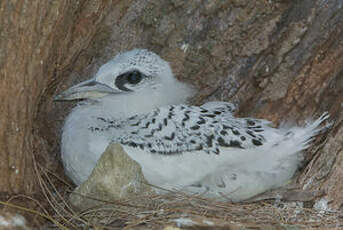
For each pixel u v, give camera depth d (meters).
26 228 6.40
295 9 7.85
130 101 7.29
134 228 6.27
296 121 7.92
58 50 7.13
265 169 7.03
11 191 6.55
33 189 6.84
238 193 7.00
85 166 6.95
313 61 7.80
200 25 8.01
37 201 6.66
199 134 6.73
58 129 7.93
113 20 7.79
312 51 7.79
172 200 6.66
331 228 6.43
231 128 6.87
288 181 7.52
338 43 7.69
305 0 7.81
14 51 6.04
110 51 7.98
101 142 6.86
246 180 6.95
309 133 7.32
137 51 7.33
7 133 6.30
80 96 7.16
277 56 7.91
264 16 7.95
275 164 7.05
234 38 8.03
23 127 6.43
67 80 7.88
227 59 8.12
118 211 6.55
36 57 6.29
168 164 6.63
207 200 6.69
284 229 6.36
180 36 8.04
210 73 8.20
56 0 6.22
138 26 7.96
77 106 7.48
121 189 6.47
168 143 6.67
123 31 7.92
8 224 6.27
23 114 6.37
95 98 7.26
